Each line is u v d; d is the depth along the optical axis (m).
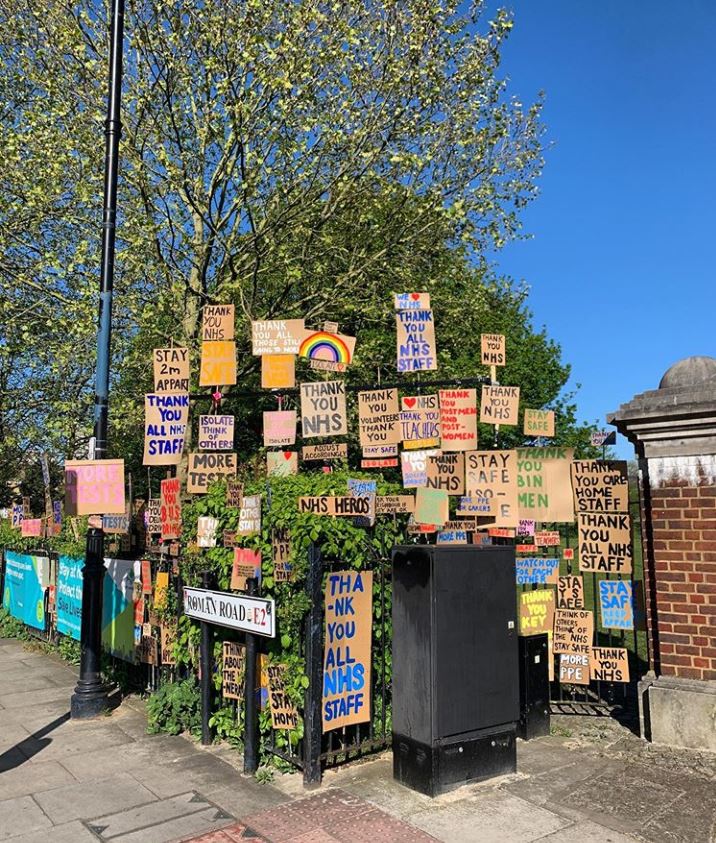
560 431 21.19
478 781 4.55
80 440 13.10
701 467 5.27
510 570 4.85
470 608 4.61
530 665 5.55
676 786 4.46
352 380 12.43
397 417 6.79
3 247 10.36
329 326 7.08
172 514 6.51
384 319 12.13
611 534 5.80
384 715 5.15
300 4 10.65
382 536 5.36
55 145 10.22
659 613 5.39
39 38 10.97
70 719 6.41
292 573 4.70
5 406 13.20
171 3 9.69
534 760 5.00
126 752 5.40
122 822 4.13
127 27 10.37
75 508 6.36
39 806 4.40
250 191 10.38
